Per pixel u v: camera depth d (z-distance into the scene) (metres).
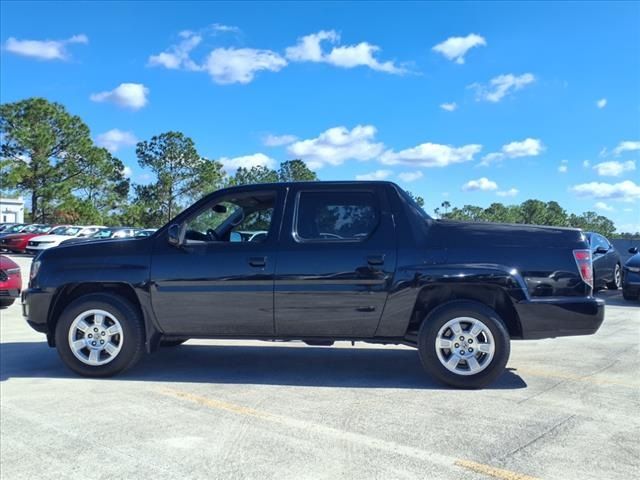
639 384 5.54
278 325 5.60
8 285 10.51
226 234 6.03
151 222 65.12
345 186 5.73
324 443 4.01
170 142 64.38
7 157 49.31
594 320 5.30
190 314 5.70
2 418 4.55
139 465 3.67
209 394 5.22
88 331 5.82
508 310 5.50
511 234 5.47
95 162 54.00
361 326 5.51
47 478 3.50
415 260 5.40
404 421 4.45
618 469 3.60
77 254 5.95
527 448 3.92
